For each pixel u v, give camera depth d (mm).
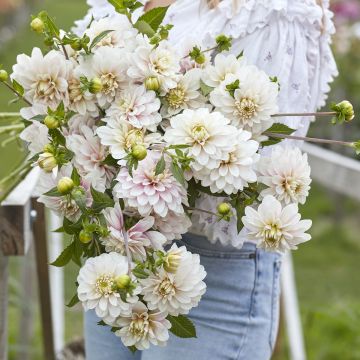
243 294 2775
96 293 2213
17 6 23312
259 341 2826
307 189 2428
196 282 2291
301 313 6066
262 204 2330
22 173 2992
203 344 2766
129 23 2496
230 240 2672
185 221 2414
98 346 3039
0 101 11961
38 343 5188
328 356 5418
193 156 2273
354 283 7301
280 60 2688
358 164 4324
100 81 2342
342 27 8406
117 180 2295
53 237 4762
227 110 2389
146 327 2301
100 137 2328
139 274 2217
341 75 8336
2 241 2979
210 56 2576
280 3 2650
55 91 2393
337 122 2457
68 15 27188
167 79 2379
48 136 2422
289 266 4746
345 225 8953
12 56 18766
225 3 2662
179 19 2732
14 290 4684
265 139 2436
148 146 2318
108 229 2275
